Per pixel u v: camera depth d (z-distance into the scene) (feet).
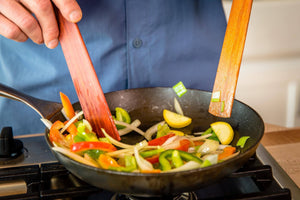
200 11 2.60
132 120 2.32
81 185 1.92
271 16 4.07
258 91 4.53
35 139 2.24
